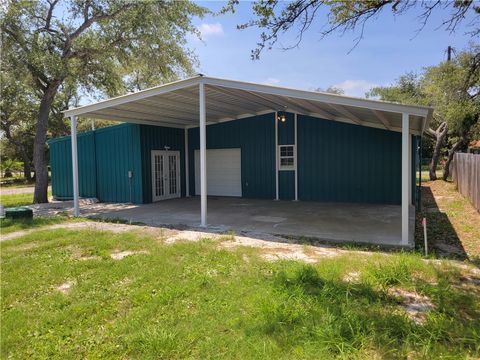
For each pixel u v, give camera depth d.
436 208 11.22
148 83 18.83
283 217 9.50
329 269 4.72
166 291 4.10
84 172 14.55
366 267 4.79
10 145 30.80
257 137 14.05
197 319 3.42
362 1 5.01
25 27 12.12
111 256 5.78
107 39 13.50
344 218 9.21
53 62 12.12
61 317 3.54
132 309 3.71
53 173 15.82
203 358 2.80
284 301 3.71
